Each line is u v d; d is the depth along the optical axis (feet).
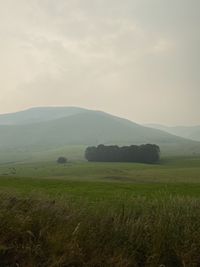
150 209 35.04
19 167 586.86
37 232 29.66
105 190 138.92
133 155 623.36
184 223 31.45
